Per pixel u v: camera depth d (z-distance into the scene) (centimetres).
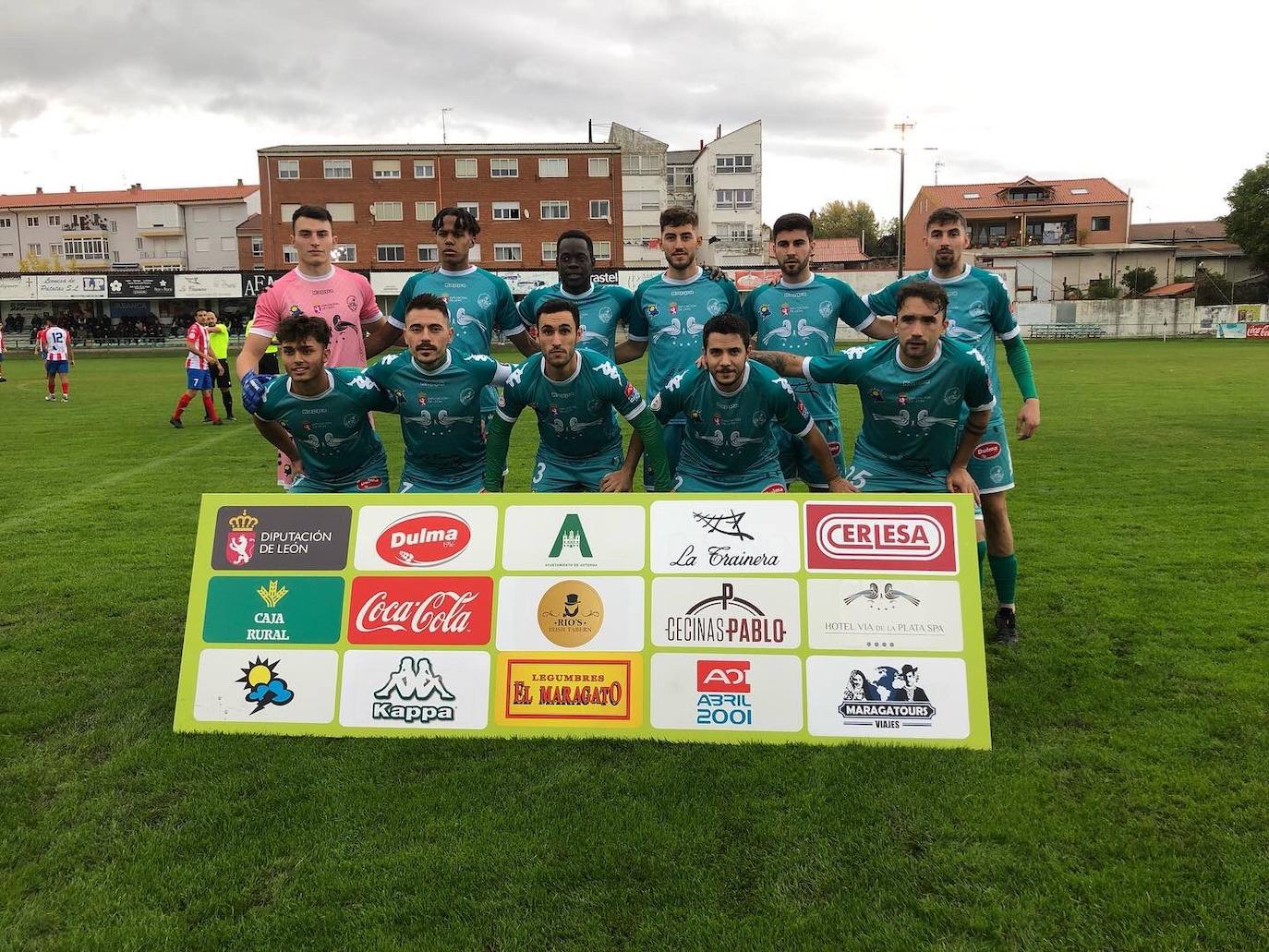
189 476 818
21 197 6291
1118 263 4900
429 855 240
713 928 210
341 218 4284
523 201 4338
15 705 338
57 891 228
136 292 3359
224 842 248
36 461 901
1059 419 1143
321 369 388
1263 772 276
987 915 213
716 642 310
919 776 277
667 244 475
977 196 5322
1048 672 362
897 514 313
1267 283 4584
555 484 431
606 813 259
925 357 362
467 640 317
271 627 324
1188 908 215
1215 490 708
